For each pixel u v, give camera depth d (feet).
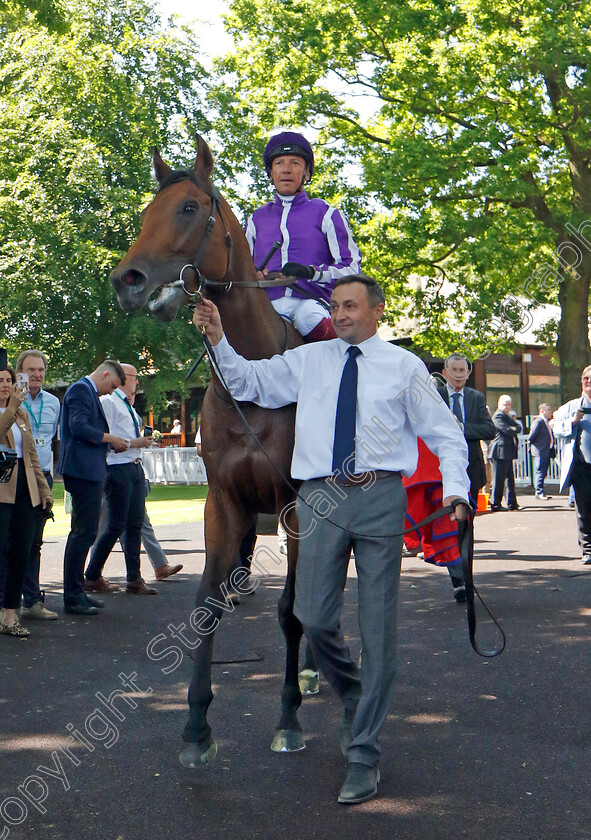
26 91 89.30
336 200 69.82
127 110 87.66
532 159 62.95
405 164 61.77
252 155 84.17
